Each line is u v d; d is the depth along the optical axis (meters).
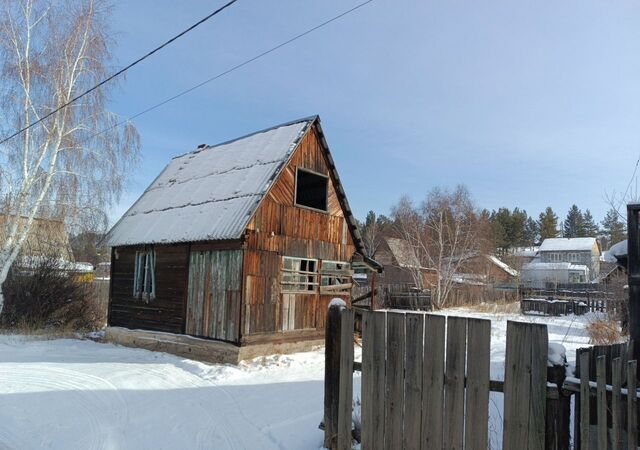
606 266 35.97
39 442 6.34
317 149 15.24
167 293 14.34
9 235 17.94
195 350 13.05
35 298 18.42
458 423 4.13
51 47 18.56
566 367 3.87
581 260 72.44
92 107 19.12
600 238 76.75
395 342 4.60
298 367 11.54
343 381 5.04
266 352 12.74
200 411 7.72
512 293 38.66
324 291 15.01
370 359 4.77
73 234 20.03
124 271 16.20
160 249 14.83
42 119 17.11
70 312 19.45
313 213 14.86
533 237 105.25
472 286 40.81
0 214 18.42
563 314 27.50
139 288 15.38
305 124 14.81
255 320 12.52
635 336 5.60
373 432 4.68
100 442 6.33
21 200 17.98
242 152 16.03
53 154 18.38
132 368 11.30
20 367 11.34
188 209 14.77
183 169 18.17
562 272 64.44
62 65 18.66
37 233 19.78
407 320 4.54
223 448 6.06
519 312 30.16
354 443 5.04
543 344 3.75
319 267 14.99
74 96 18.95
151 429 6.84
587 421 3.56
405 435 4.46
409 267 42.34
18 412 7.67
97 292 21.67
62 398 8.55
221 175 15.44
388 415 4.59
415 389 4.42
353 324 5.03
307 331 14.23
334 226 15.71
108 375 10.49
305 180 16.94
